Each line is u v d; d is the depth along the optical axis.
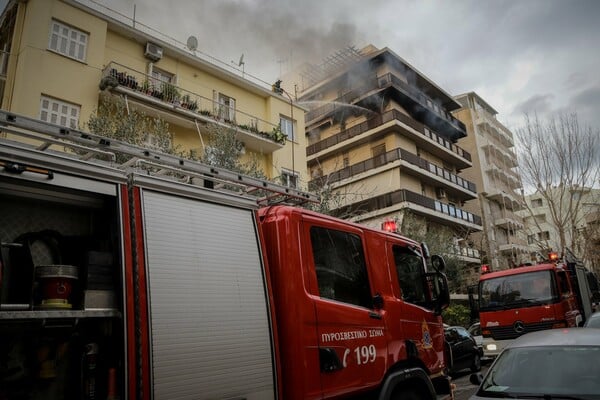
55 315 2.33
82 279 2.58
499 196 43.69
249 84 20.59
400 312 4.55
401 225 23.67
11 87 13.80
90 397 2.46
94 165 2.73
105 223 2.85
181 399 2.63
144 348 2.54
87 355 2.52
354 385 3.74
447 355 5.30
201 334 2.85
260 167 19.98
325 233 4.11
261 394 3.09
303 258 3.75
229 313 3.07
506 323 11.99
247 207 3.55
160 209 2.95
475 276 33.53
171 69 18.14
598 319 8.52
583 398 3.92
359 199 31.27
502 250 41.25
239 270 3.28
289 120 22.39
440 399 4.93
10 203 2.62
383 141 32.59
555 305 11.45
